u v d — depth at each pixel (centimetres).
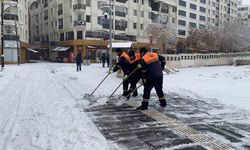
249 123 679
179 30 7081
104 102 909
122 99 923
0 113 775
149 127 635
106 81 1535
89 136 567
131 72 940
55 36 5862
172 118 716
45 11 6309
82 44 5031
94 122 674
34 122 678
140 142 537
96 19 5153
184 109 827
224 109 837
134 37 5722
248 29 6512
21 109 821
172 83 1537
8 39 4434
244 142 540
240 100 998
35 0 6788
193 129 623
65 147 512
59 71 2462
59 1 5553
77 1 5012
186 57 3744
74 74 2062
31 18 7250
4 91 1184
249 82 1616
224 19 9162
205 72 2611
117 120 693
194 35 6209
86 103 897
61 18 5519
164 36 5181
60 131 603
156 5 6225
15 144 536
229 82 1612
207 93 1168
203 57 4200
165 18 6456
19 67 3191
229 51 6347
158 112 781
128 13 5566
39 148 514
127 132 599
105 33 5284
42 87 1317
